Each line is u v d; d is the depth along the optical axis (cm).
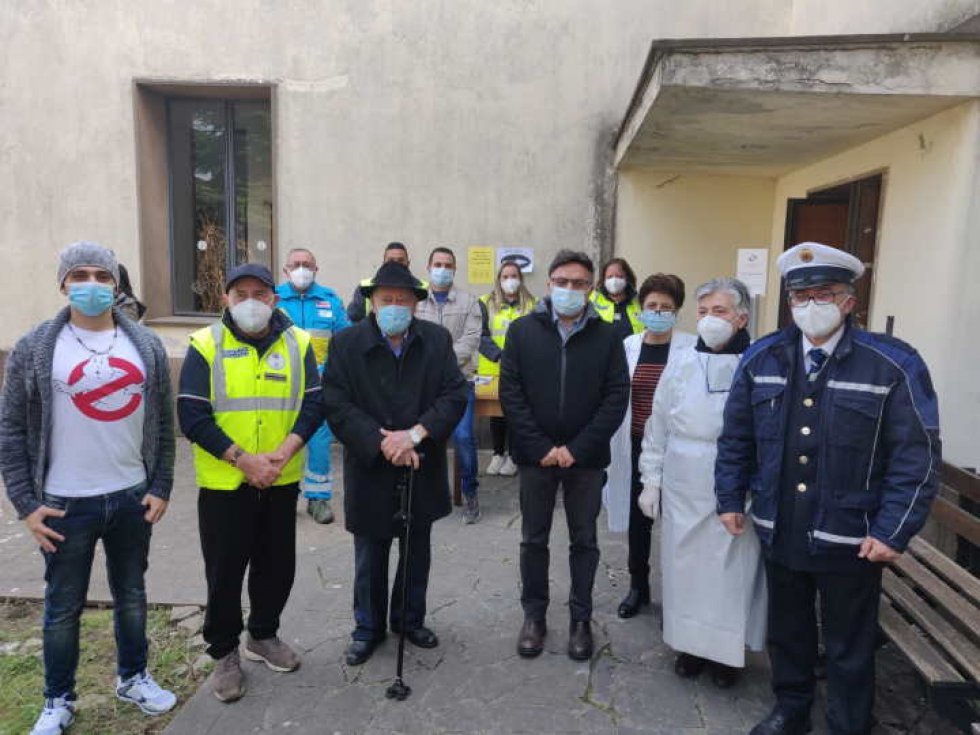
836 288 224
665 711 269
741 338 288
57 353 237
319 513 464
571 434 297
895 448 219
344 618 339
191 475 563
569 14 601
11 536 437
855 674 234
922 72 348
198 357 265
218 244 683
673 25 597
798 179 571
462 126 618
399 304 281
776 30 597
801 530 234
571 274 289
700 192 614
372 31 614
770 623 254
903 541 215
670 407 293
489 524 465
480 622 337
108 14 625
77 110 637
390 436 281
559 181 617
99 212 645
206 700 275
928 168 394
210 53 625
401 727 259
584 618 305
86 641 320
